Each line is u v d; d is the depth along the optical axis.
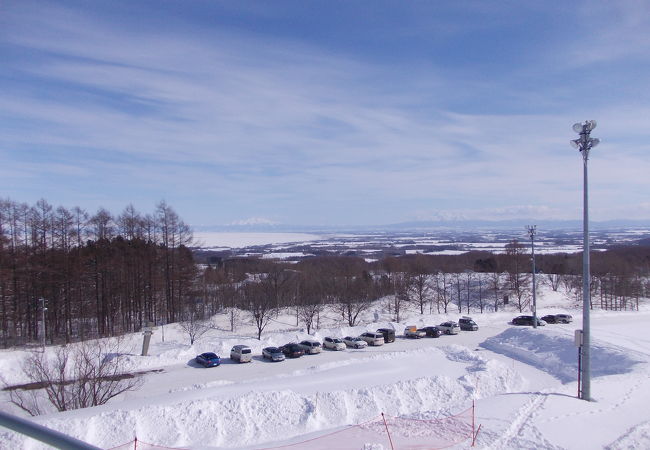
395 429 17.77
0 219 47.62
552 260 114.25
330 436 17.70
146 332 37.88
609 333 42.62
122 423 19.00
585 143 21.09
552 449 14.77
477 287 79.00
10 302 49.03
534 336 39.50
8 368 32.34
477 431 16.56
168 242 59.00
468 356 34.34
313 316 57.66
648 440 15.23
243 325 54.91
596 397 20.31
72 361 31.50
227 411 21.06
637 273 90.88
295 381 28.03
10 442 16.67
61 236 50.50
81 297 49.69
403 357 35.03
